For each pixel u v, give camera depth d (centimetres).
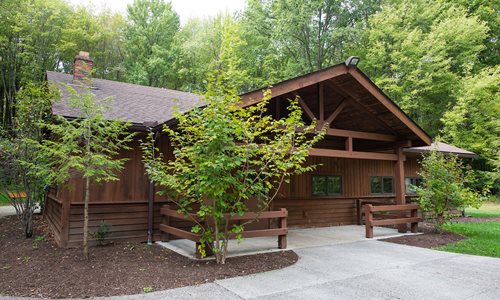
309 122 983
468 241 816
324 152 827
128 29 2747
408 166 1373
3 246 694
